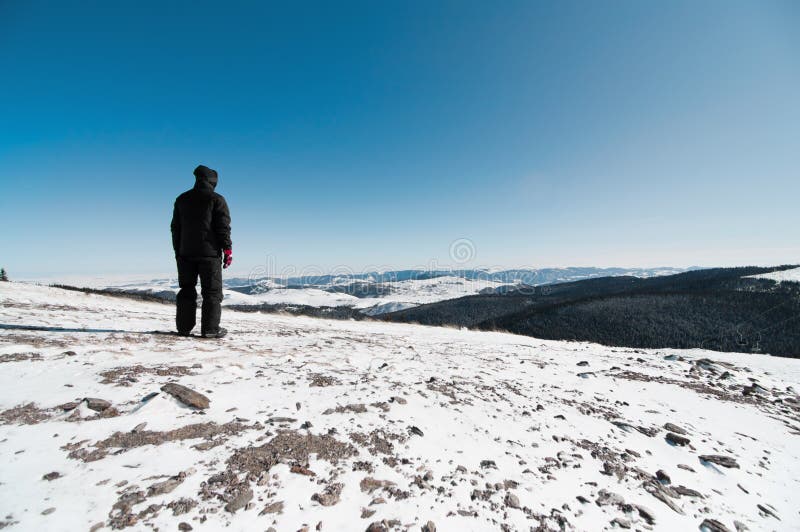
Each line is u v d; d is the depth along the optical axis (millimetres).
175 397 3693
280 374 5234
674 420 5934
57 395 3570
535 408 5379
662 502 3439
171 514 2168
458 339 14188
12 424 2955
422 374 6414
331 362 6488
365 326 17703
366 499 2656
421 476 3084
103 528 1987
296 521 2309
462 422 4406
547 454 3967
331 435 3512
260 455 2967
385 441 3580
